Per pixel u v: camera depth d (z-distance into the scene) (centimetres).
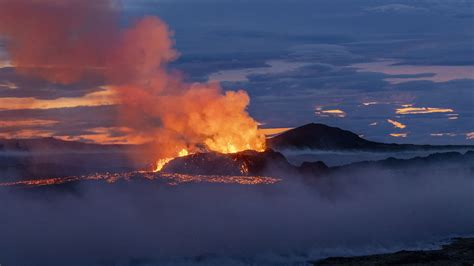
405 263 5078
